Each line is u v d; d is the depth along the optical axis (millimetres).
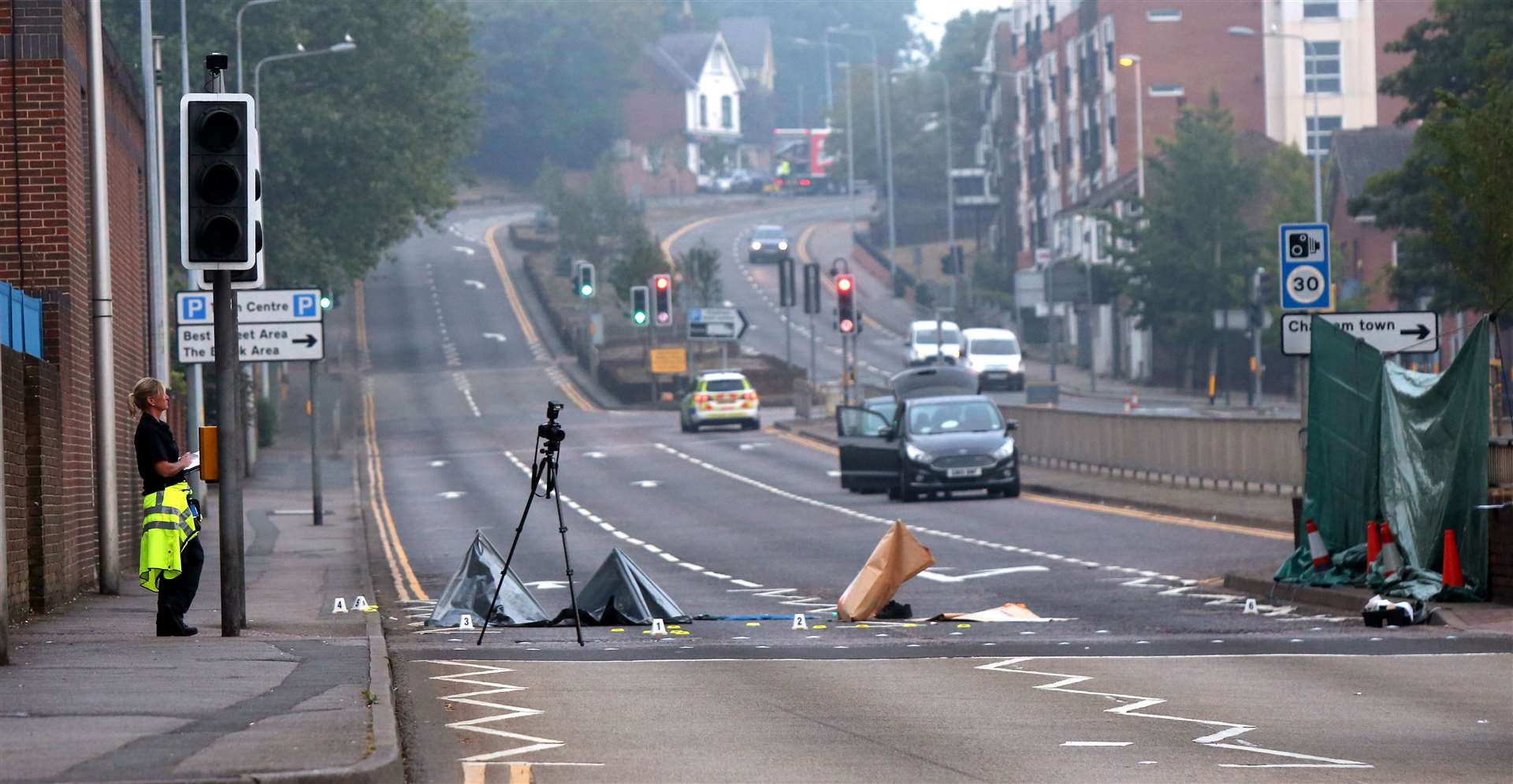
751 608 81062
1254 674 54469
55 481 75125
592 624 72875
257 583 92875
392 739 37875
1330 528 81875
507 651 60688
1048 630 69125
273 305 115688
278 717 40938
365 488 174125
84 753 35844
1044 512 127750
